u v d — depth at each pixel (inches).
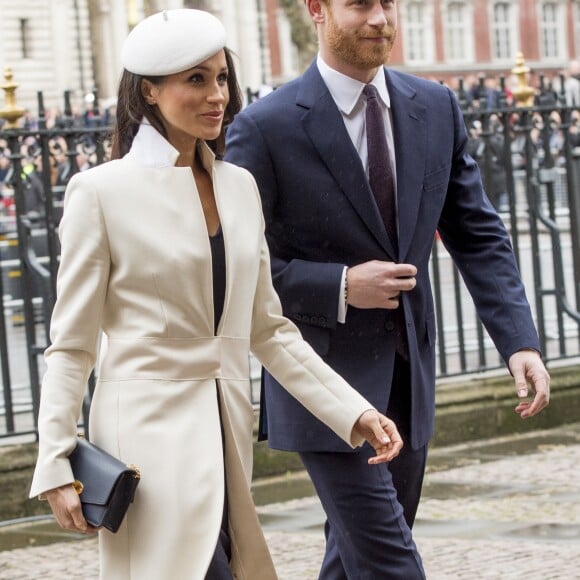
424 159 232.2
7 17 3058.6
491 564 327.9
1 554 366.3
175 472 186.5
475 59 3508.9
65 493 184.1
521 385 230.4
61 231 191.5
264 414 240.7
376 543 222.8
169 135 193.9
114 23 3380.9
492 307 235.5
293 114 230.4
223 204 195.2
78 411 190.1
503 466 452.4
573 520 370.6
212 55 189.6
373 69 230.8
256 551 194.2
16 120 421.7
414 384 230.4
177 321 189.3
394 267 223.5
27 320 422.3
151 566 186.2
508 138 520.1
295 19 2178.9
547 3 3631.9
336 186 229.3
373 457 211.0
